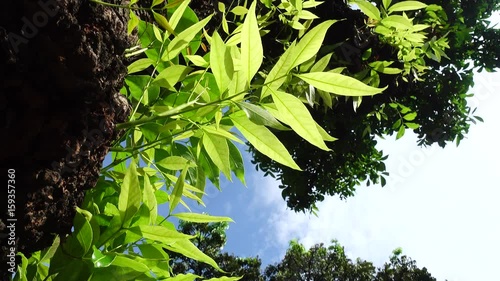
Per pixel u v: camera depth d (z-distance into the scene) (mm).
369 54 1922
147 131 908
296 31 1689
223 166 865
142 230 784
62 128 651
